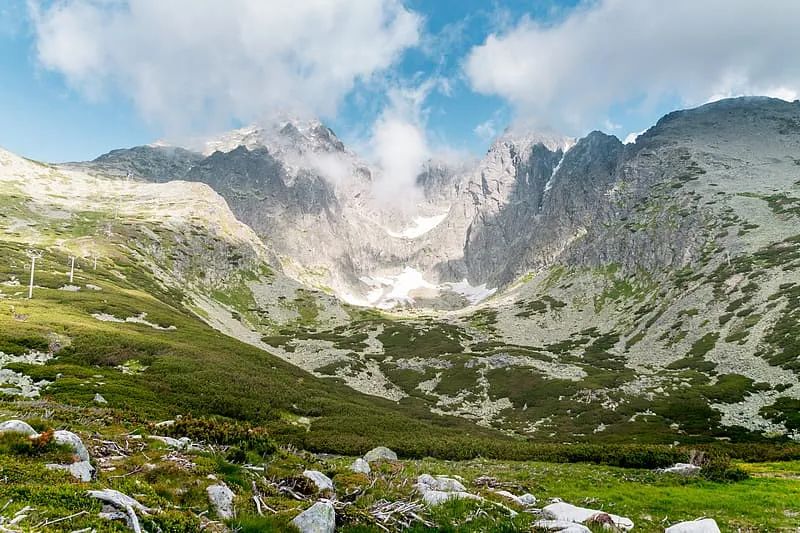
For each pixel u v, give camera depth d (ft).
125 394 164.96
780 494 84.23
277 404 211.20
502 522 53.78
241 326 555.28
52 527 31.55
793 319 335.88
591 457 142.92
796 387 256.32
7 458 43.14
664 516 71.10
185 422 82.48
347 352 457.27
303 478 63.67
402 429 202.39
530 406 313.32
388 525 51.06
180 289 569.23
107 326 278.87
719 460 109.40
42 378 167.32
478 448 161.07
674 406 268.00
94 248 548.31
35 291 337.31
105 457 56.70
